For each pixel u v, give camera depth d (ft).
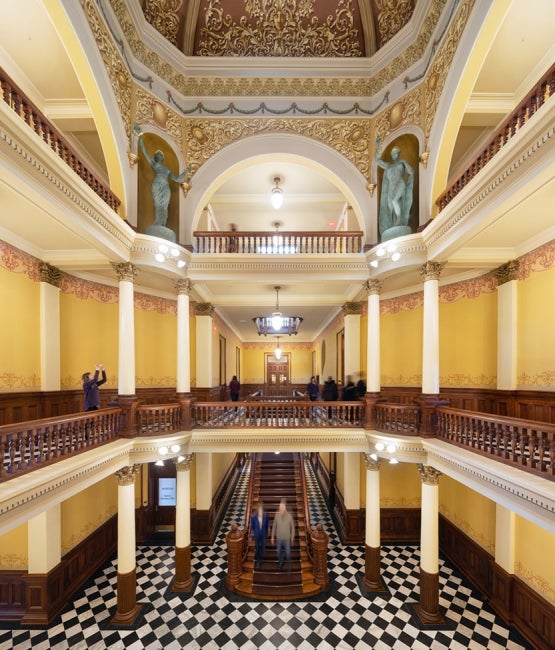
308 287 31.24
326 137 28.07
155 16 25.18
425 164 24.00
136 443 22.47
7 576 21.21
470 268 25.36
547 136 12.01
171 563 27.91
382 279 26.84
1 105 11.34
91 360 27.40
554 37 18.16
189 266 26.81
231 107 28.02
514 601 20.75
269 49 27.81
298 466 37.24
